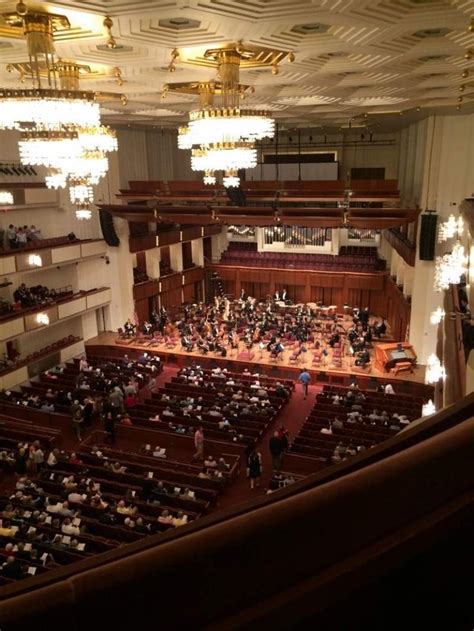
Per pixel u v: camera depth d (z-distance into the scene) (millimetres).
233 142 9078
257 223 25203
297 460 16078
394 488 1233
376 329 27797
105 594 1054
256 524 1149
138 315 29812
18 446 16469
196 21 7934
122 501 13117
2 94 7355
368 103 17750
